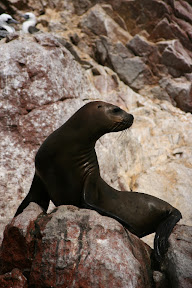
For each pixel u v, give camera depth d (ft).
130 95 168.04
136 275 69.36
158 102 173.58
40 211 78.18
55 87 119.03
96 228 71.67
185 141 153.99
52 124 115.55
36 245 72.43
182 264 72.08
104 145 127.65
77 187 81.25
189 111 174.70
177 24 182.70
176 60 174.40
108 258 68.54
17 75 115.24
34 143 113.19
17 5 181.06
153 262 77.51
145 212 87.71
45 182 82.02
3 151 109.81
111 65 175.63
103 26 176.96
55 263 69.41
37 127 114.11
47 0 185.06
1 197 106.01
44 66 118.73
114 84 168.35
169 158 146.41
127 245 72.64
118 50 175.42
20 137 112.47
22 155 111.24
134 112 161.48
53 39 126.82
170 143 151.33
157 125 156.87
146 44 175.32
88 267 67.87
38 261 71.20
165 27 179.52
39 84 116.98
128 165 135.74
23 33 127.13
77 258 68.95
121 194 87.40
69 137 80.84
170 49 174.40
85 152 82.12
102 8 180.86
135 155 138.82
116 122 82.07
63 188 81.41
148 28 180.65
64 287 67.92
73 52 172.24
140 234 88.99
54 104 117.70
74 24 181.06
